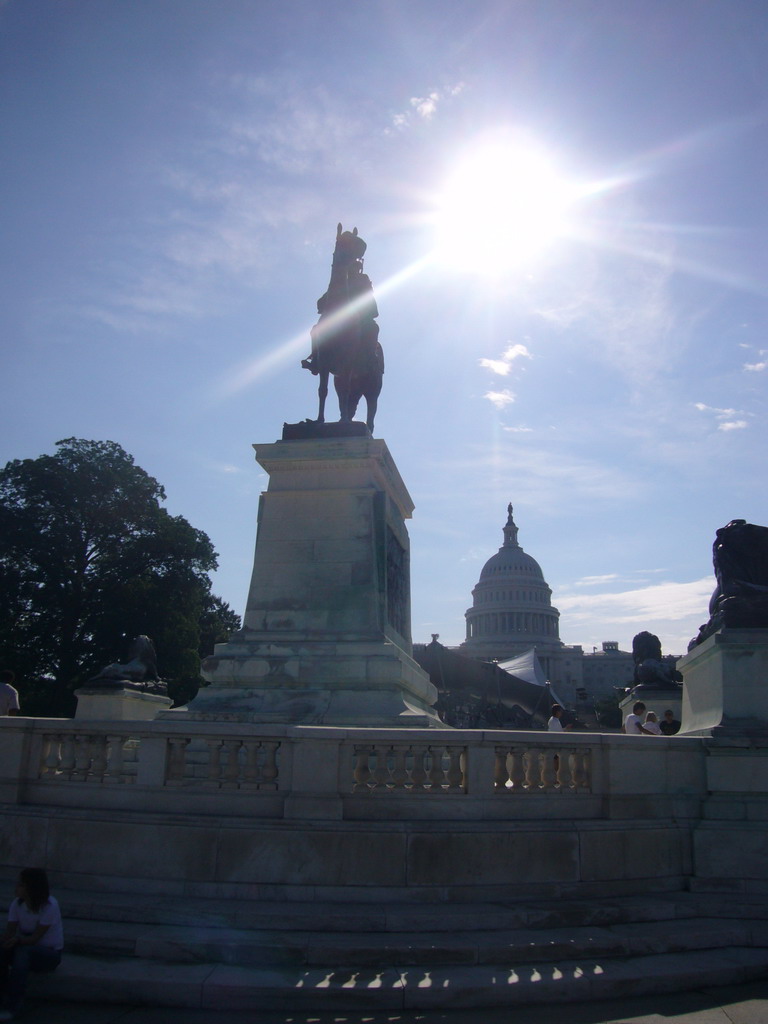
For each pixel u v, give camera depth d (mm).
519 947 9867
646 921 11234
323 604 18828
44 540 53875
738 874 12508
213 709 17203
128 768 13906
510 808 11938
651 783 12984
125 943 9539
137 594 55406
